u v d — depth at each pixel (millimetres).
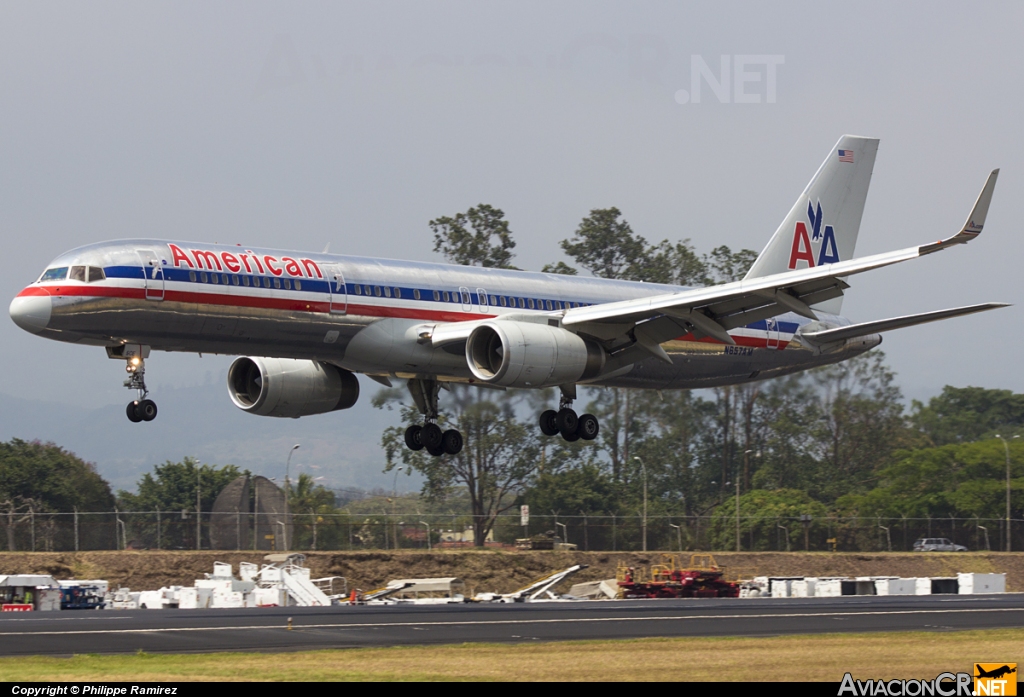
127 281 102188
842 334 136125
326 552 191750
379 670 66938
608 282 137500
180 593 150125
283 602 151875
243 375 131375
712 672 68500
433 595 181250
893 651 80125
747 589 188375
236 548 193625
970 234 97812
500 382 110438
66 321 101125
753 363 142125
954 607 129500
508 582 196000
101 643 80438
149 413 108125
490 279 126438
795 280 107250
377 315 115750
